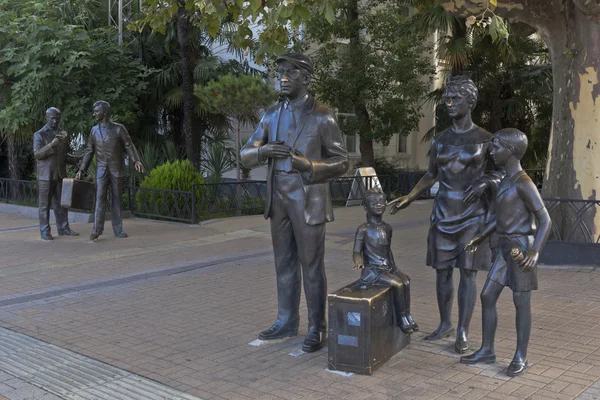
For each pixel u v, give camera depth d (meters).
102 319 6.20
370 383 4.29
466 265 4.86
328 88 17.06
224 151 16.59
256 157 5.02
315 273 5.02
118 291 7.42
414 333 5.44
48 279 8.13
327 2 5.26
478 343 5.12
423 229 12.00
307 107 4.98
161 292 7.32
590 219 8.56
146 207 14.36
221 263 9.05
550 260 8.35
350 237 11.10
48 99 15.53
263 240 11.10
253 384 4.35
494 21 7.74
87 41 15.61
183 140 18.25
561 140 9.13
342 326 4.49
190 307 6.61
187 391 4.27
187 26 15.50
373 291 4.59
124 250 10.29
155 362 4.89
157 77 16.80
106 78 15.70
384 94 17.39
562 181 9.05
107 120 11.42
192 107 16.03
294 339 5.38
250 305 6.64
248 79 13.89
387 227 4.95
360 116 17.64
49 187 11.58
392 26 16.53
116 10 18.08
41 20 14.94
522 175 4.29
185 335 5.60
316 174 4.78
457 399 3.98
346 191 17.91
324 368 4.63
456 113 4.79
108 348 5.27
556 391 4.09
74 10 17.11
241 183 14.72
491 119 17.25
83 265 9.07
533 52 16.81
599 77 8.72
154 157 15.85
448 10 8.01
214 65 16.61
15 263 9.27
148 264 9.07
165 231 12.41
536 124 17.81
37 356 5.09
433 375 4.42
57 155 11.66
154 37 17.05
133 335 5.64
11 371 4.75
